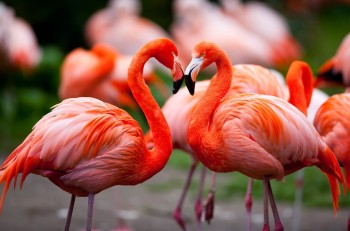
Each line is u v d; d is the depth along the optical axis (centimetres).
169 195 1255
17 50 1681
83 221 1087
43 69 1842
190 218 1128
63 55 2081
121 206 1184
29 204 1154
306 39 2398
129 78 736
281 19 2372
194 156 870
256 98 712
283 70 2014
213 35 1795
